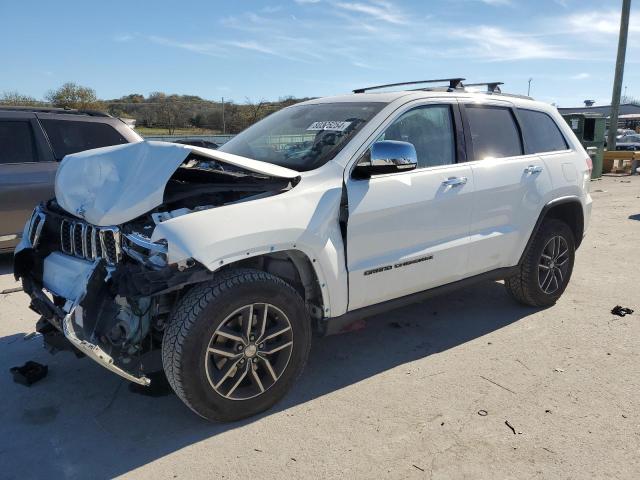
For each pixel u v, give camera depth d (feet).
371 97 13.60
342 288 11.45
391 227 12.08
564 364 12.92
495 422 10.51
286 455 9.57
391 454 9.57
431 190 12.74
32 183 21.27
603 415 10.72
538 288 16.06
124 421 10.67
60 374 12.57
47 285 11.14
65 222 11.25
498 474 9.02
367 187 11.71
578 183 16.44
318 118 13.48
